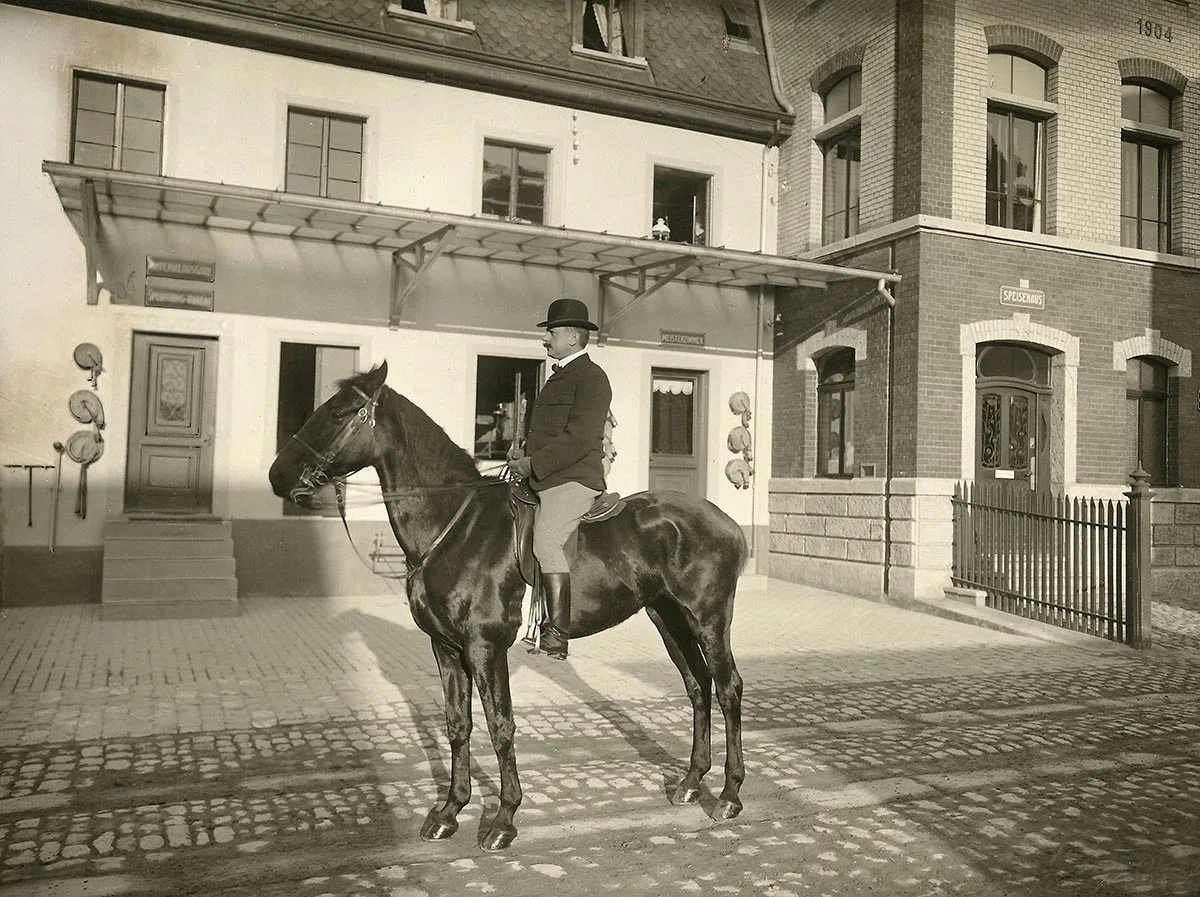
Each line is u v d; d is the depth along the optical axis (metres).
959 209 13.39
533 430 4.88
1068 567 11.25
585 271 14.62
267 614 11.47
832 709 7.41
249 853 4.36
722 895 3.98
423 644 9.65
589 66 14.62
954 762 6.03
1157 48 14.99
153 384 12.39
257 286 12.75
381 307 13.41
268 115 12.76
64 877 4.07
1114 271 14.43
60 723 6.52
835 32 14.97
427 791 5.25
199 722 6.61
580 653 9.45
